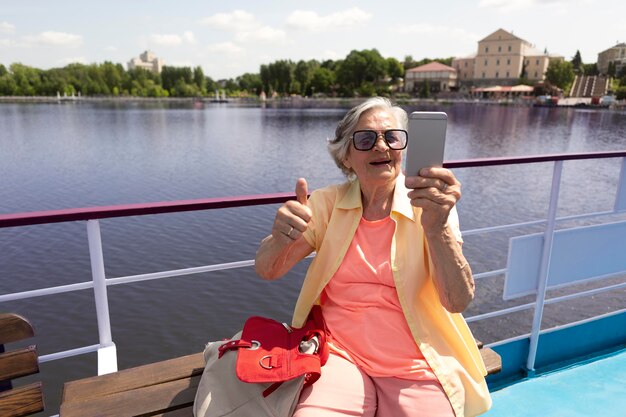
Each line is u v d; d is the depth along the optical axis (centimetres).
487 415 231
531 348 267
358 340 168
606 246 280
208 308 1338
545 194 2662
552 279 267
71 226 2048
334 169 3628
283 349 160
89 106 13912
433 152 137
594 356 287
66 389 177
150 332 1218
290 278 1513
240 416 150
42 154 4341
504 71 13600
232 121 8400
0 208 2519
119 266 1648
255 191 2933
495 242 1805
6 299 179
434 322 168
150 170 3603
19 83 16612
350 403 154
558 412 233
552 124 6831
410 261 165
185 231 2000
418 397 157
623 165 271
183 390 177
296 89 16888
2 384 166
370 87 15025
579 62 16000
